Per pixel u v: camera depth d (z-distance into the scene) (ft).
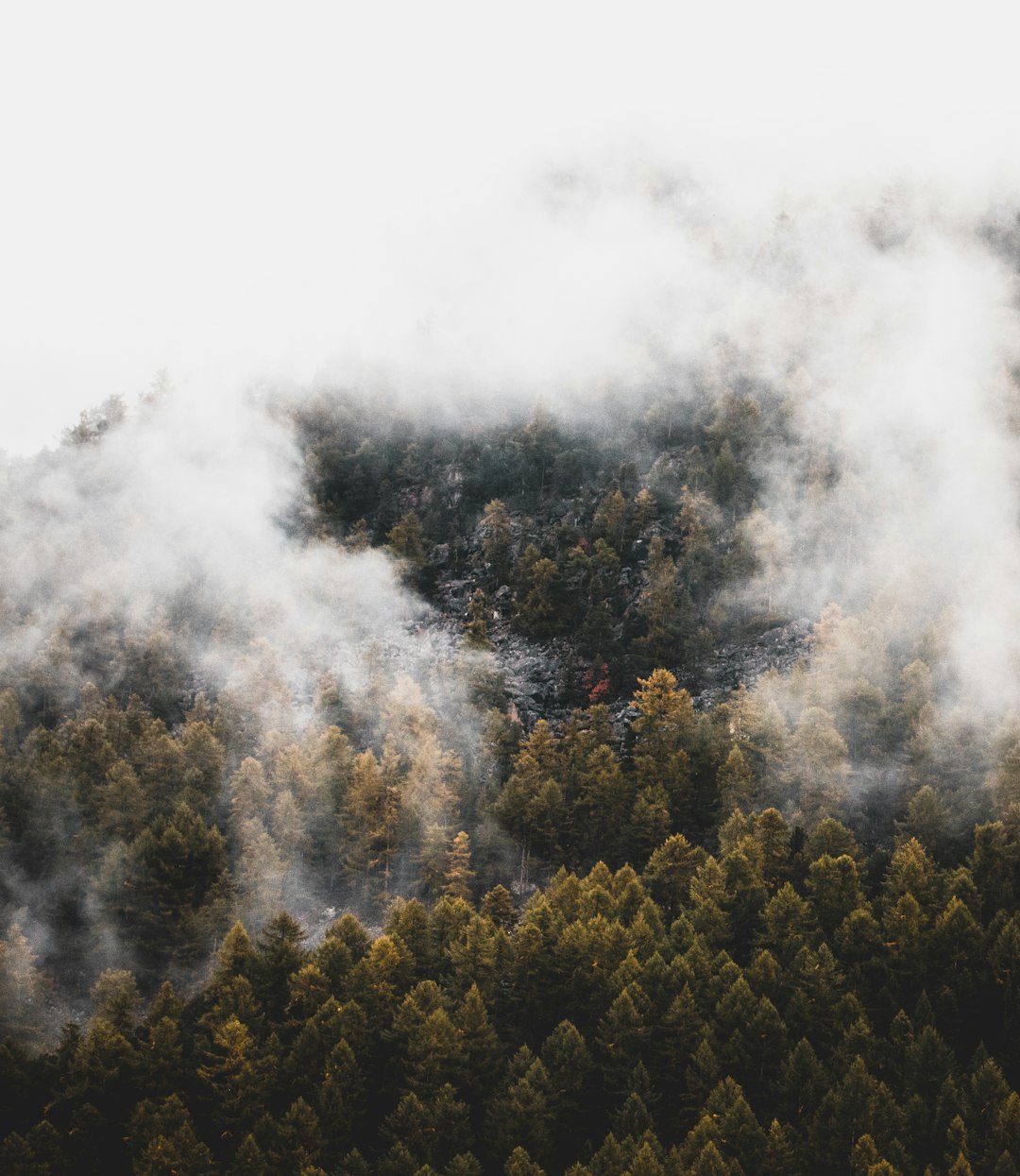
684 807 282.36
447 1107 182.91
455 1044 192.03
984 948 205.57
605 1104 191.11
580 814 285.64
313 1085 192.34
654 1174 160.15
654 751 303.89
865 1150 160.35
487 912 242.58
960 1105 170.19
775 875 242.37
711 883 227.61
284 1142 179.01
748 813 271.69
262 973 221.87
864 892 237.66
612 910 227.40
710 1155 159.53
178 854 263.70
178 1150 176.14
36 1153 183.42
